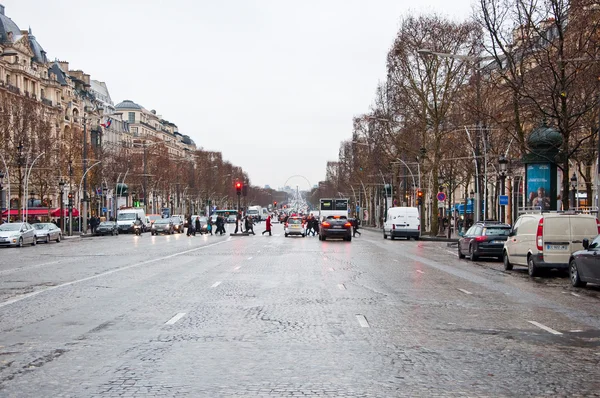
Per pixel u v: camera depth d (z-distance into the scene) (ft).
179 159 499.10
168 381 26.63
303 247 142.61
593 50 94.79
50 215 255.70
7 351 32.63
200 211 529.04
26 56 300.20
